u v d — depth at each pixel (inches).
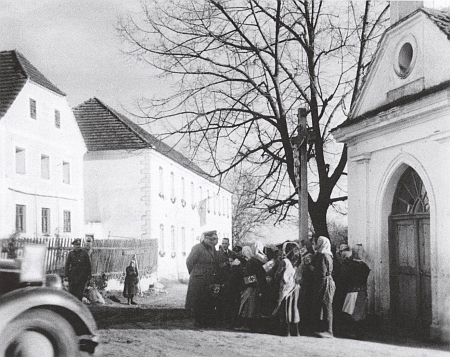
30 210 1039.6
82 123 1325.0
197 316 464.8
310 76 643.5
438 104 372.2
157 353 332.8
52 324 235.6
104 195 1262.3
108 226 1254.3
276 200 675.4
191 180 1701.5
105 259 872.9
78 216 1217.4
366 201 481.7
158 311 596.4
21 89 1018.7
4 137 965.8
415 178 440.5
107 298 753.0
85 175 1269.7
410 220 441.1
